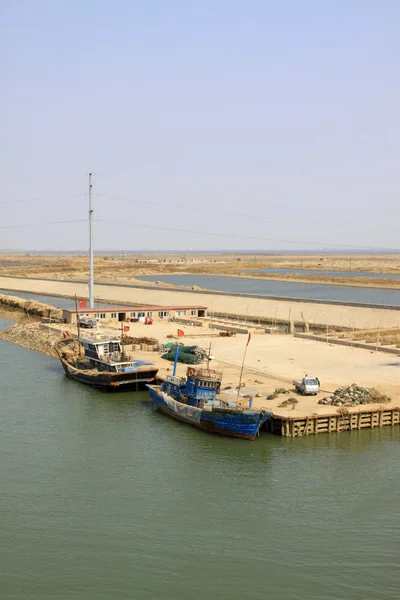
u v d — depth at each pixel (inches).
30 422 2536.9
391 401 2561.5
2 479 1988.2
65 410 2706.7
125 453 2199.8
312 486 1936.5
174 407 2534.5
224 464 2100.1
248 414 2237.9
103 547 1611.7
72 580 1475.1
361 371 3149.6
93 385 3075.8
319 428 2358.5
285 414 2341.3
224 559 1560.0
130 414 2655.0
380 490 1908.2
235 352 3715.6
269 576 1489.9
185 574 1498.5
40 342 4264.3
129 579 1478.8
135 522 1731.1
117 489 1924.2
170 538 1651.1
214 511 1790.1
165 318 5231.3
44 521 1734.7
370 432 2390.5
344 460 2121.1
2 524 1715.1
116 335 4050.2
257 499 1855.3
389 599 1406.3
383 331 4571.9
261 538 1651.1
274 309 6087.6
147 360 3440.0
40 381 3235.7
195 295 7145.7
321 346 3973.9
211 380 2516.0
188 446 2262.6
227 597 1414.9
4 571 1508.4
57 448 2247.8
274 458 2140.7
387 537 1651.1
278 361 3420.3
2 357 3905.0
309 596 1418.6
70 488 1930.4
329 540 1640.0
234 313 6146.7
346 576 1491.1
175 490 1918.1
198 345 3954.2
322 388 2758.4
